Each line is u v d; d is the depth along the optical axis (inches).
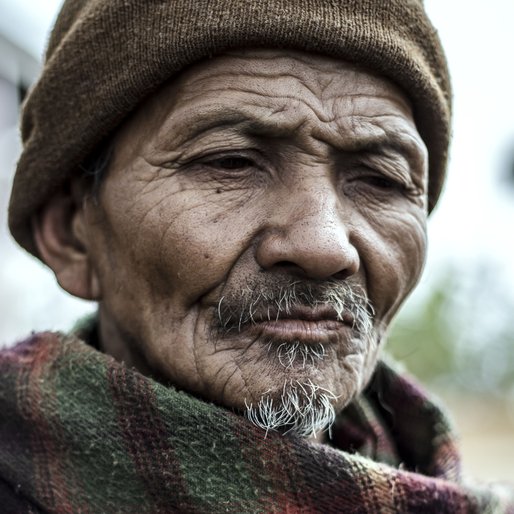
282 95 43.9
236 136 44.3
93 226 50.1
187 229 44.3
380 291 47.6
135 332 47.7
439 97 49.8
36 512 44.3
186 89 44.8
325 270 42.2
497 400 289.3
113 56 45.9
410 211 49.7
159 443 43.3
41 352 48.7
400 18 47.3
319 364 43.9
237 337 44.0
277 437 43.4
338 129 44.7
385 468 45.6
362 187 48.1
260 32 43.3
